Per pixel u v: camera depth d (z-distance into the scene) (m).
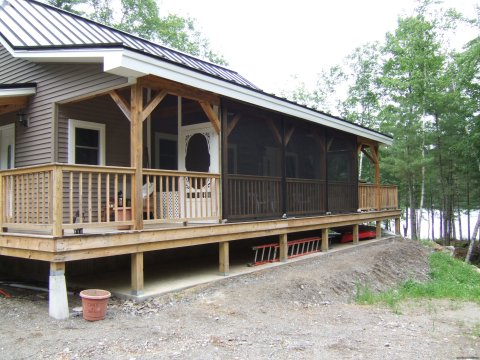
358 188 13.46
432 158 19.34
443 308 7.20
